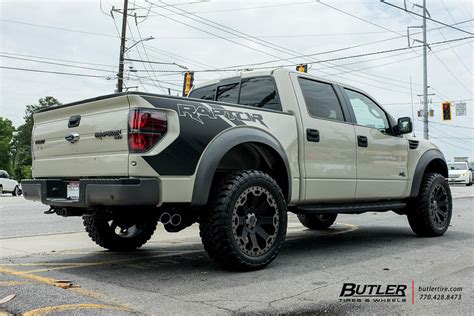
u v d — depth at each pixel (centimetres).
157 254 594
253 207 469
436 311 344
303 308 348
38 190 502
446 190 731
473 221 934
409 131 660
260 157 523
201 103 456
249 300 368
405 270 474
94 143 446
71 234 823
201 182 435
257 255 471
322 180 556
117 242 602
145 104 416
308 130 545
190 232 830
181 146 429
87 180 432
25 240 743
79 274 469
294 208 543
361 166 610
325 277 444
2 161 7681
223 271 473
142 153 410
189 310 342
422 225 707
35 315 325
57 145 494
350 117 611
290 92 549
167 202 424
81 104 461
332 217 837
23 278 445
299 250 605
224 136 457
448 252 577
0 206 1559
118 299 370
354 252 586
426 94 3353
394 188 657
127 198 404
